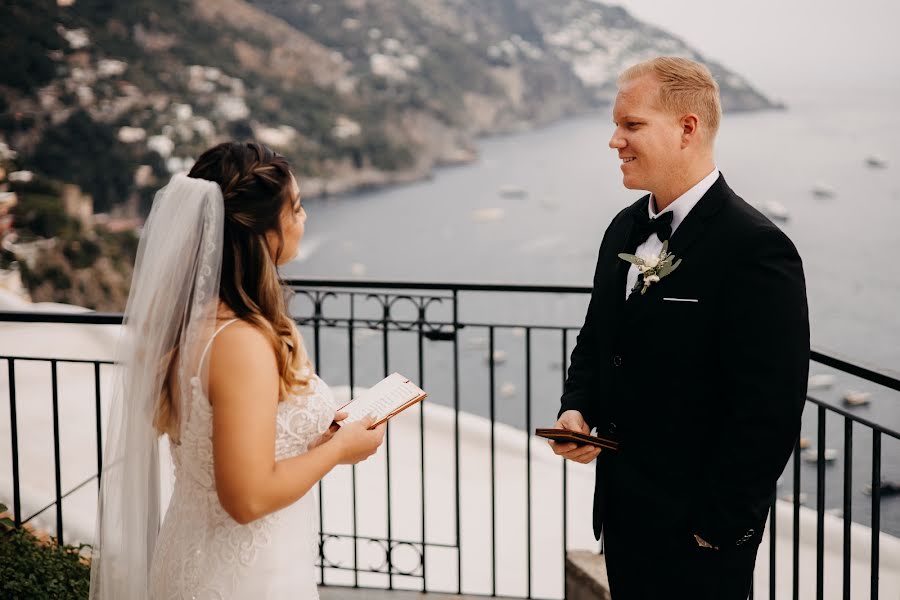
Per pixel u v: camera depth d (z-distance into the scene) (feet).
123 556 5.36
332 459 4.91
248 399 4.56
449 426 24.49
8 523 8.74
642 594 6.05
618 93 5.94
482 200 252.01
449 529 18.60
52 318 8.08
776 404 5.33
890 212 183.32
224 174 4.91
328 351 95.86
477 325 9.45
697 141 5.75
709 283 5.59
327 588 9.59
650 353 5.80
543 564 17.48
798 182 220.43
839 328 102.99
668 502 5.80
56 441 8.69
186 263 4.81
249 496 4.53
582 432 6.09
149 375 4.98
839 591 14.58
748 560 5.81
